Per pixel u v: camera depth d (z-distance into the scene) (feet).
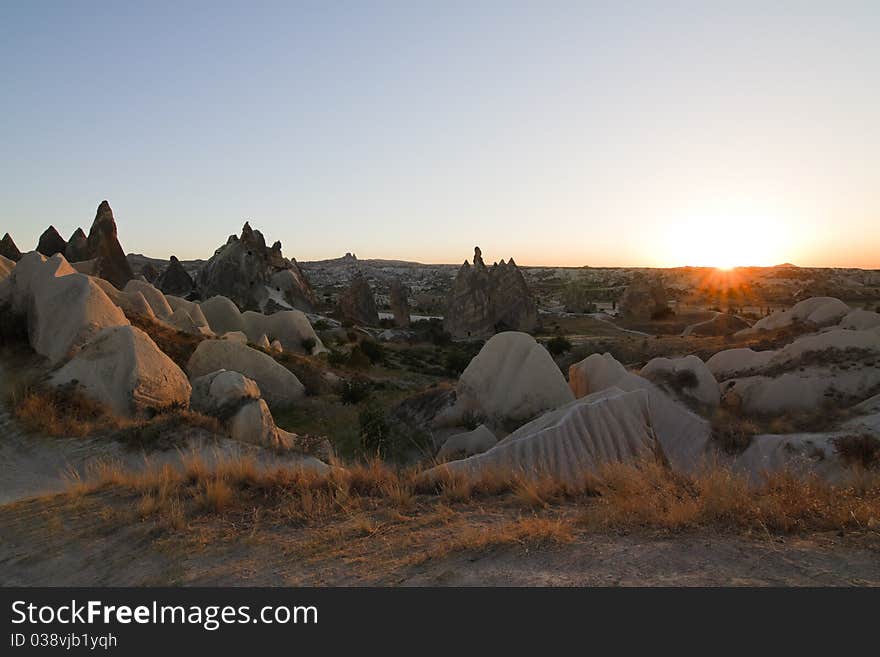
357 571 16.70
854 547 15.92
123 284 219.61
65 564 18.47
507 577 15.44
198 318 131.23
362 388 101.24
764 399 77.15
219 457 31.27
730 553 16.01
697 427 60.44
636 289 294.66
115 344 59.77
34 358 70.18
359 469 26.89
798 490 19.88
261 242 288.10
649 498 20.08
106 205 225.35
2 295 80.64
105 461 41.75
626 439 47.50
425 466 42.34
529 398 74.49
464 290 267.18
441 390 84.23
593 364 80.33
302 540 19.27
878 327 96.63
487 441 63.36
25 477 40.09
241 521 21.27
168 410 56.90
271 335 162.50
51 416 49.85
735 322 213.25
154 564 18.07
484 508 22.30
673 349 146.00
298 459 45.80
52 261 78.74
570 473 39.88
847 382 78.43
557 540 17.48
